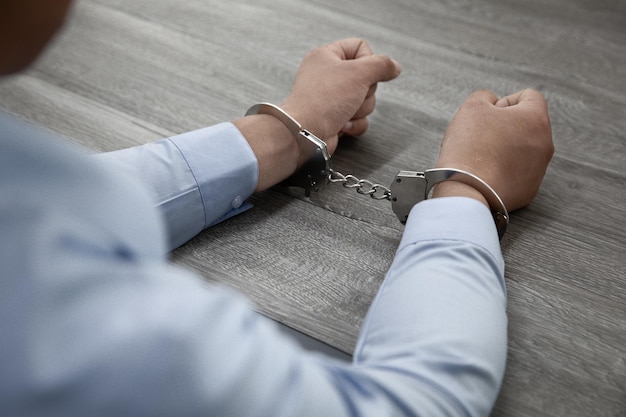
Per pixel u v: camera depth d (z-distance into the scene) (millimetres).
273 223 989
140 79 1298
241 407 397
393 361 595
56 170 370
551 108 1279
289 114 1009
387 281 733
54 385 341
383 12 1589
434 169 897
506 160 937
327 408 451
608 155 1160
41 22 336
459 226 770
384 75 1098
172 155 888
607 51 1477
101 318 359
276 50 1417
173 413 371
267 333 440
